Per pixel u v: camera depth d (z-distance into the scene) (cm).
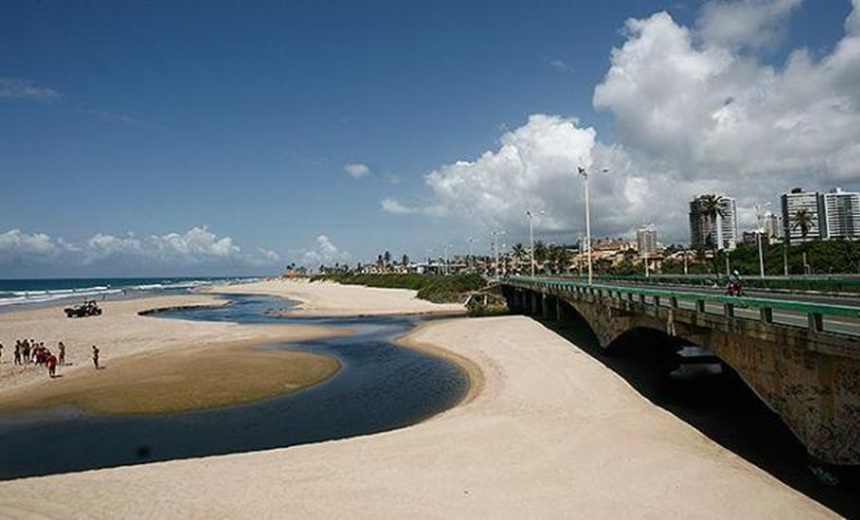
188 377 4169
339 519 1744
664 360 4288
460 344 5644
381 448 2412
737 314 2478
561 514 1756
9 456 2642
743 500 1844
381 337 6612
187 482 2075
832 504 1803
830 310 1792
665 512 1766
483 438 2503
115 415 3253
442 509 1797
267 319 9156
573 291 5372
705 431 2584
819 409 1912
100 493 1984
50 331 6962
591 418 2819
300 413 3288
